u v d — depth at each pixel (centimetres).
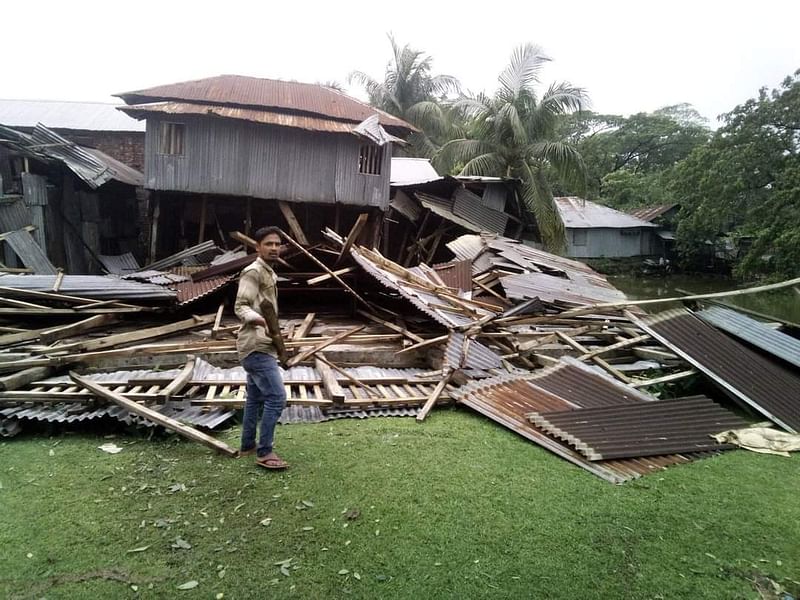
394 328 695
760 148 2047
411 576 255
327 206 1482
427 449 408
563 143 1888
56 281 707
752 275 2211
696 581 259
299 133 1345
